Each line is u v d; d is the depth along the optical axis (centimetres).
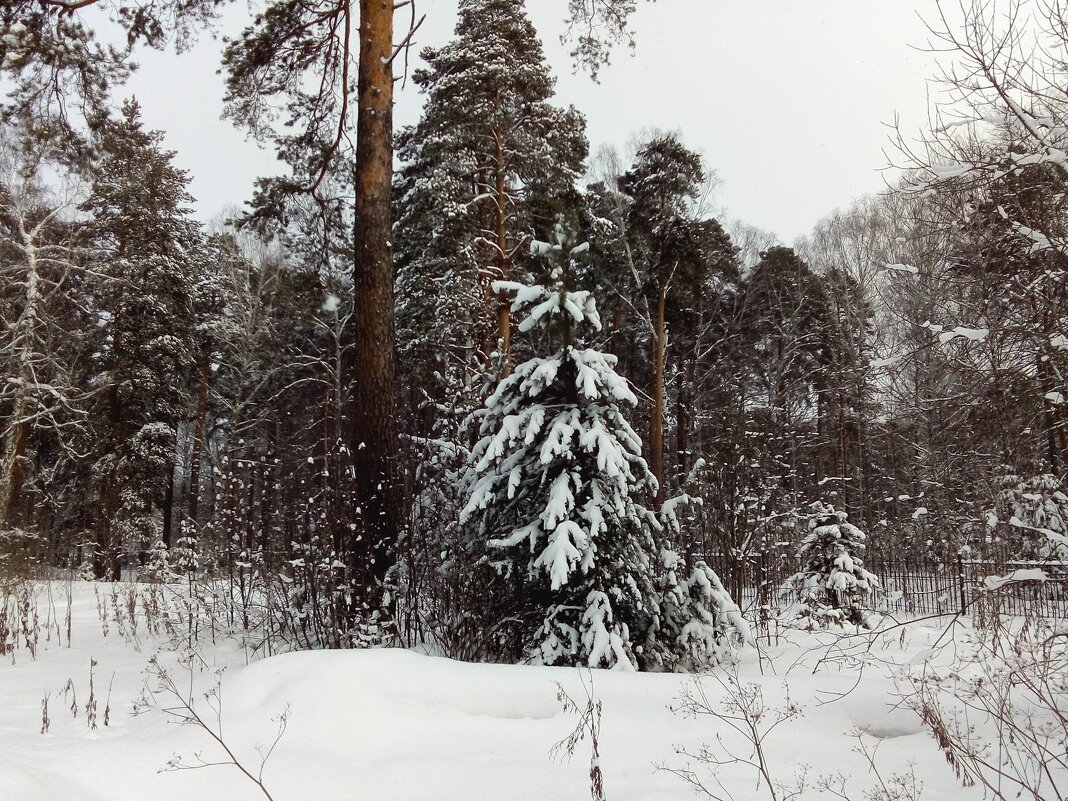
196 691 518
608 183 2594
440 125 1620
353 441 750
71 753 374
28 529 1739
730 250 2633
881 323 1819
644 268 2186
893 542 1717
